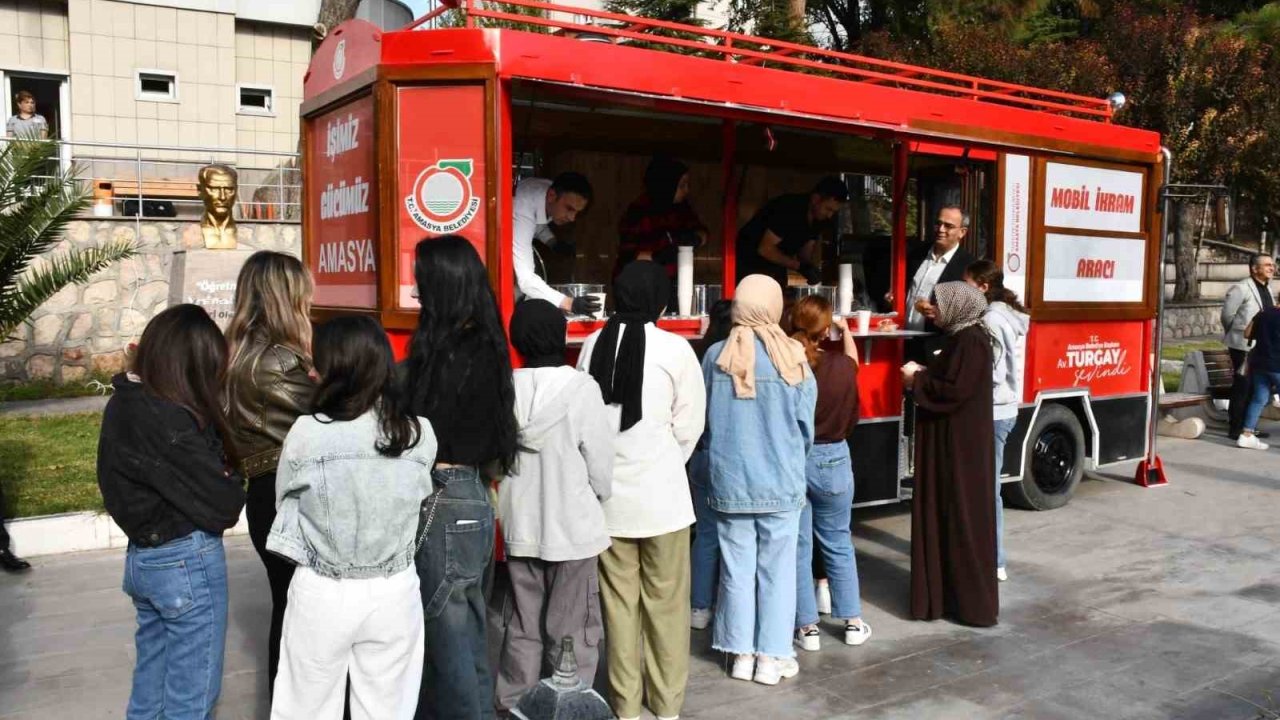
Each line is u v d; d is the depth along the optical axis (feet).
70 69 46.85
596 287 18.94
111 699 14.40
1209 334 65.92
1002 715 14.12
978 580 17.19
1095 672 15.61
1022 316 19.58
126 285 37.32
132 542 10.68
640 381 13.32
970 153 23.02
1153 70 59.16
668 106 17.62
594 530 12.46
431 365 11.22
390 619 10.09
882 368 21.25
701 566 17.06
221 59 49.47
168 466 10.32
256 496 11.94
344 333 10.16
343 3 35.88
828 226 25.09
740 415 14.51
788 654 15.06
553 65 16.06
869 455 20.93
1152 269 27.09
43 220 21.07
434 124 16.07
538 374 12.39
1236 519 24.63
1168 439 35.32
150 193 40.34
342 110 17.98
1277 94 58.85
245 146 50.93
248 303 12.05
